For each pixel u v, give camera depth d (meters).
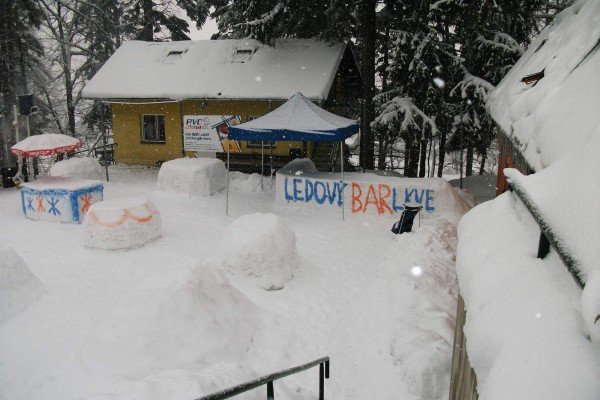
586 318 1.57
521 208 3.23
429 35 15.98
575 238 1.98
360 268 8.98
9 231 10.35
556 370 1.60
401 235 10.02
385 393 5.38
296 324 6.79
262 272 7.97
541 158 3.38
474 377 3.33
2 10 19.98
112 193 14.21
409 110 16.53
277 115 12.48
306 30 20.23
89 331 5.61
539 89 5.05
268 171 17.62
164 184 14.20
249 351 5.88
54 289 7.39
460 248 3.48
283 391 4.87
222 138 18.20
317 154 19.36
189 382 4.11
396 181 12.36
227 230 8.51
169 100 17.73
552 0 20.03
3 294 6.49
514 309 2.16
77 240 9.83
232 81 17.45
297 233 11.06
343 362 6.02
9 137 22.41
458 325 4.44
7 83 20.97
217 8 25.20
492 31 16.61
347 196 12.53
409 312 6.80
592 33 5.05
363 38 16.78
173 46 19.97
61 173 15.08
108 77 18.77
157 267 8.53
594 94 2.99
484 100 15.57
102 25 28.72
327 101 17.61
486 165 34.38
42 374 5.03
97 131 30.64
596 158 2.27
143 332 5.19
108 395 3.91
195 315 5.49
